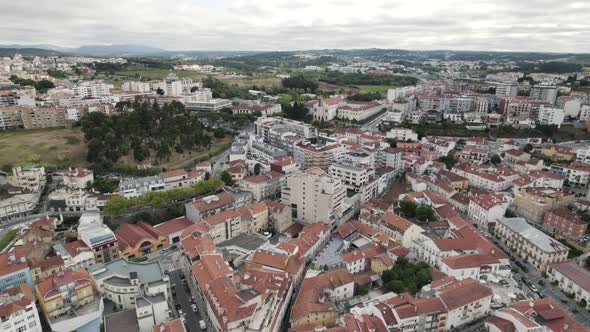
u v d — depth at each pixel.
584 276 183.12
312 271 181.75
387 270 184.62
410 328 148.75
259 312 148.75
